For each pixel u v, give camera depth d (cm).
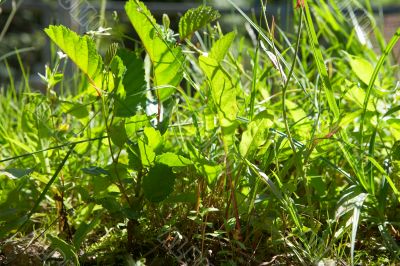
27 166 78
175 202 65
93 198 63
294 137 70
